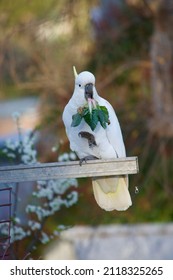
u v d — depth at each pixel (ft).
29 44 43.86
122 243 37.70
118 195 21.94
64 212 40.47
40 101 43.42
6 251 24.11
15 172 21.17
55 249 35.06
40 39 43.96
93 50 45.57
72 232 37.52
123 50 45.75
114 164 20.49
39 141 39.86
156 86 43.47
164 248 37.65
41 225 27.53
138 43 46.03
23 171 21.16
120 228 38.17
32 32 43.93
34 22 43.86
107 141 21.86
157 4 44.19
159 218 42.78
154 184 44.88
